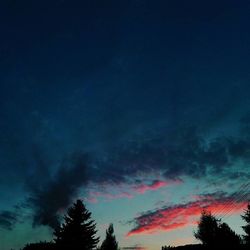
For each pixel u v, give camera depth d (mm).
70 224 29578
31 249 30844
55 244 29125
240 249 26703
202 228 28516
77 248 28766
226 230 27812
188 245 33219
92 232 29859
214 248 27250
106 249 35562
